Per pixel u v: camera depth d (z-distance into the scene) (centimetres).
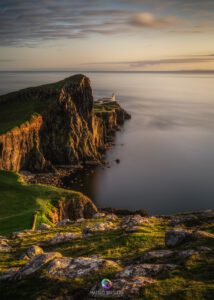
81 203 9219
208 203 11125
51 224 7112
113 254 2620
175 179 13462
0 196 8875
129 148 18712
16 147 14812
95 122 19562
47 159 16888
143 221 4138
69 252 2992
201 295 1555
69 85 18650
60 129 17450
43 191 9381
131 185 13012
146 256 2275
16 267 2670
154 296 1594
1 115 17925
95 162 16438
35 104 18362
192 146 18712
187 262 1988
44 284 1927
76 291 1800
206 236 2467
